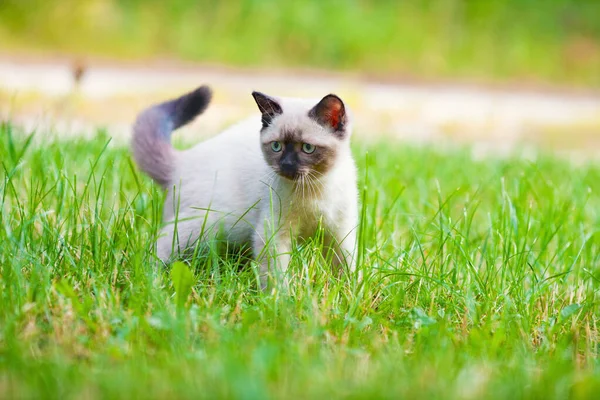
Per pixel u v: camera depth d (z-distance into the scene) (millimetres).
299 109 5496
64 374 3559
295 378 3611
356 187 5695
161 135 6191
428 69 21609
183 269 4617
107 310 4410
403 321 4711
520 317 4785
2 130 8359
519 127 15430
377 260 5434
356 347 4250
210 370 3604
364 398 3404
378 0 23438
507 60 22250
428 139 12992
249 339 4102
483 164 9281
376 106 16609
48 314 4285
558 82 21781
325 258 5551
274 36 21734
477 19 23266
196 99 6383
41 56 19734
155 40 21359
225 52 21156
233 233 5637
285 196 5336
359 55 21688
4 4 21078
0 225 5082
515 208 6242
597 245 6410
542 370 4020
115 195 6305
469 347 4324
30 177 6445
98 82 16797
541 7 24266
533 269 5320
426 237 6324
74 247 5172
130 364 3758
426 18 23109
